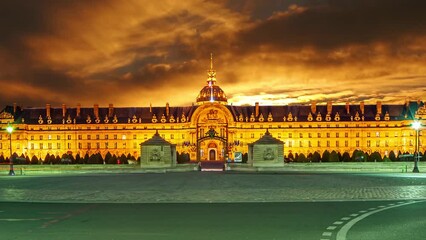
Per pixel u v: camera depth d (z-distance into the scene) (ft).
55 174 281.54
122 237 79.61
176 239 77.71
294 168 299.38
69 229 86.84
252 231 83.66
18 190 158.81
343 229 83.92
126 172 298.56
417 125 296.71
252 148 318.86
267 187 165.89
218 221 94.12
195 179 217.36
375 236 77.61
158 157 306.96
